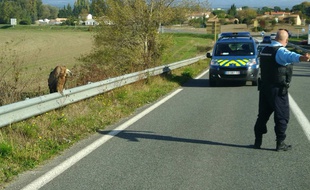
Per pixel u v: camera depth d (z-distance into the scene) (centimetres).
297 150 709
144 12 1995
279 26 12544
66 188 534
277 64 671
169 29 2147
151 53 2053
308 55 638
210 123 947
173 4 2073
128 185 543
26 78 1182
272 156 673
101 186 540
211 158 664
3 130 755
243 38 1859
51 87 1070
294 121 955
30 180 564
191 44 5472
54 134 795
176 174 586
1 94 962
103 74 1441
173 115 1048
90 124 896
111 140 784
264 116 707
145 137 810
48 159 662
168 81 1809
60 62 3478
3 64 1092
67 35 7706
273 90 680
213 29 4788
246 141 775
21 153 654
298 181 555
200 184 545
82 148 726
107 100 1177
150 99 1304
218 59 1702
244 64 1659
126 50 1978
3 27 8469
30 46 5672
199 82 1872
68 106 1005
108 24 2017
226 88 1641
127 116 1037
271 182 551
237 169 607
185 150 714
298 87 1622
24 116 795
